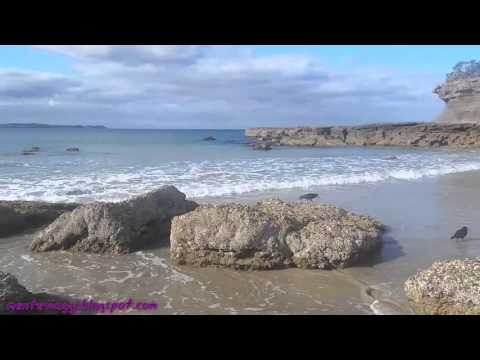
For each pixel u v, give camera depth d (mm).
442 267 7129
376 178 21219
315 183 19219
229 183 18656
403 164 29031
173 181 19141
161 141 63125
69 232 9867
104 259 9320
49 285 7840
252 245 8641
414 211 13773
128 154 36281
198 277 8289
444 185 19422
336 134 68125
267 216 9148
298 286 7871
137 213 10164
